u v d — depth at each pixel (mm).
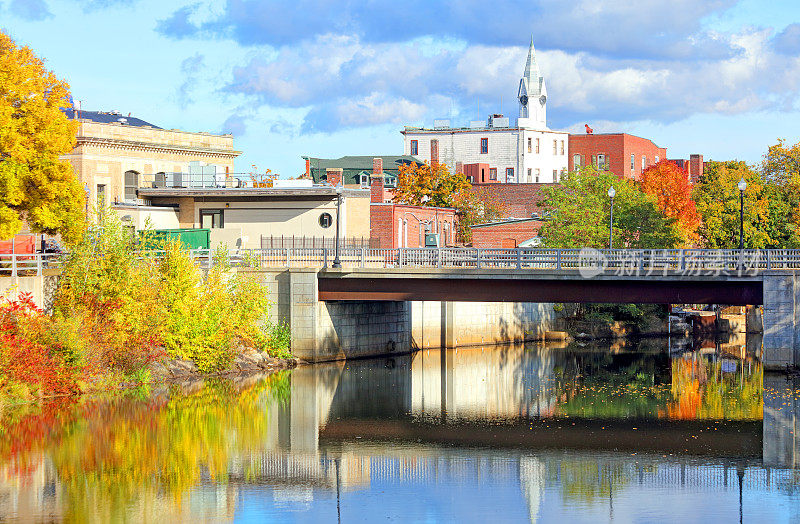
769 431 53969
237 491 42844
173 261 70062
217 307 71438
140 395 61594
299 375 72000
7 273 66188
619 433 53906
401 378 72375
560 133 167250
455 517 39719
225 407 59406
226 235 86438
